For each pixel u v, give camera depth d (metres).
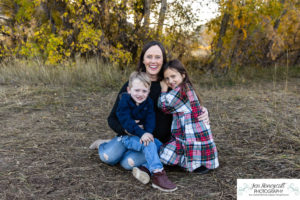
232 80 8.48
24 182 2.44
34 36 8.27
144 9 8.58
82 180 2.51
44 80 7.20
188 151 2.59
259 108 5.07
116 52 8.16
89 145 3.43
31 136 3.68
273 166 2.77
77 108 5.16
